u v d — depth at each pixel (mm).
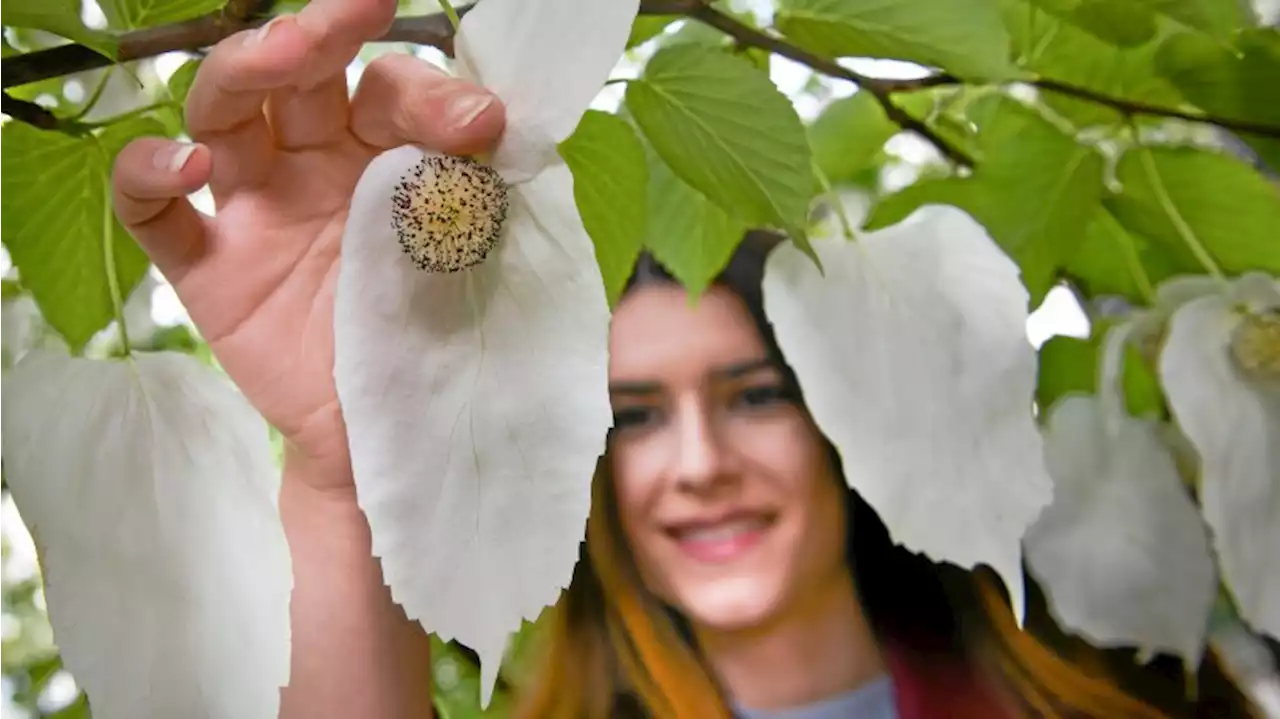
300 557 559
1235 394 563
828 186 497
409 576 395
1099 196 613
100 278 542
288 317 473
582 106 396
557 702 783
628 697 763
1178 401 563
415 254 405
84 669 403
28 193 513
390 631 572
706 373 681
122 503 414
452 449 402
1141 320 628
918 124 616
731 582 692
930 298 481
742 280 690
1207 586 631
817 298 478
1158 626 635
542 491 400
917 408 470
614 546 766
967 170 639
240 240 464
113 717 403
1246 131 598
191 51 487
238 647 414
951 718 739
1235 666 804
